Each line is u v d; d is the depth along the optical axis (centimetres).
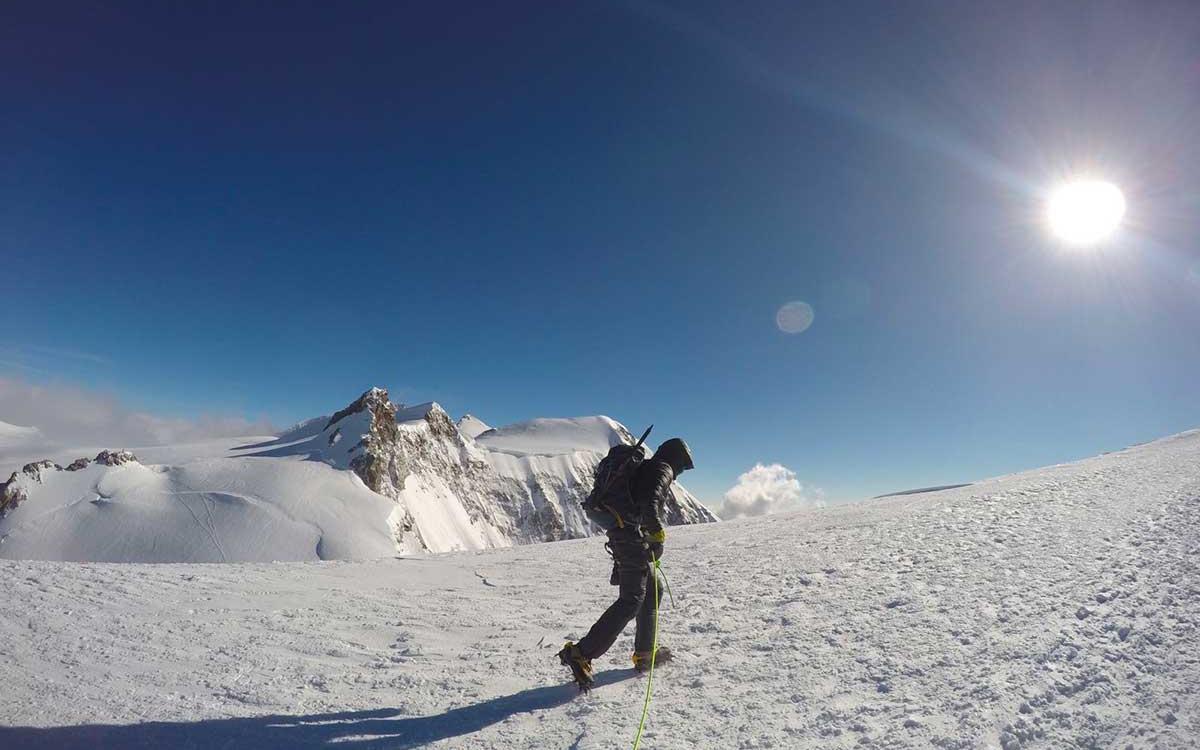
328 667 434
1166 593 388
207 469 11712
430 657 455
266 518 10138
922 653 357
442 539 14438
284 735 315
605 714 326
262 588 692
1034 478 1122
